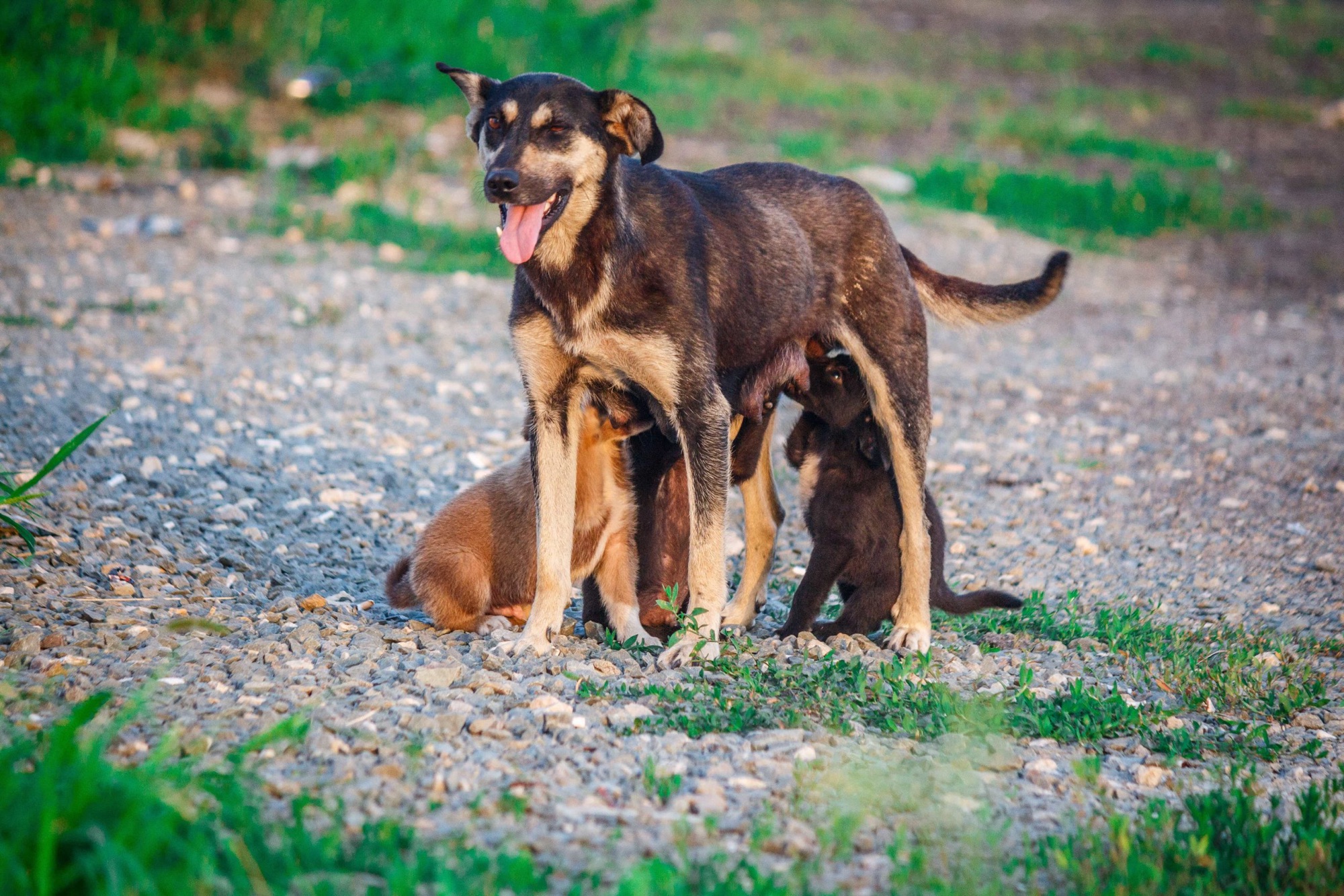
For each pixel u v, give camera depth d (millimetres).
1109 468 12758
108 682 6180
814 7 47812
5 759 4520
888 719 6332
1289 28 49094
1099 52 44156
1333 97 40188
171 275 16750
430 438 12250
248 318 15406
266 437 11617
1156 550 10594
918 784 5574
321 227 19766
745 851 4910
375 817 4945
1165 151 32250
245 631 7234
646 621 8281
